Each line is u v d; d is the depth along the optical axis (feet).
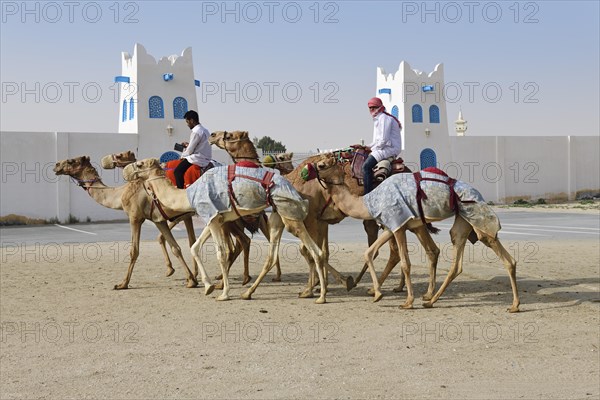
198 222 88.58
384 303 32.96
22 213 90.38
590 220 88.74
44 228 84.74
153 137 99.40
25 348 25.13
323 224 35.19
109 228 83.61
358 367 22.39
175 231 77.36
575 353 23.82
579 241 62.49
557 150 131.44
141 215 36.91
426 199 30.40
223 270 33.71
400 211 30.73
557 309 30.94
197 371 22.12
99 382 21.15
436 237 69.05
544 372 21.79
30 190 90.84
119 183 95.96
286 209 32.12
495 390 20.15
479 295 34.71
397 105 123.44
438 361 23.02
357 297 34.68
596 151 135.13
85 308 32.17
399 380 21.06
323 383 20.80
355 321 28.96
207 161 39.01
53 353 24.44
